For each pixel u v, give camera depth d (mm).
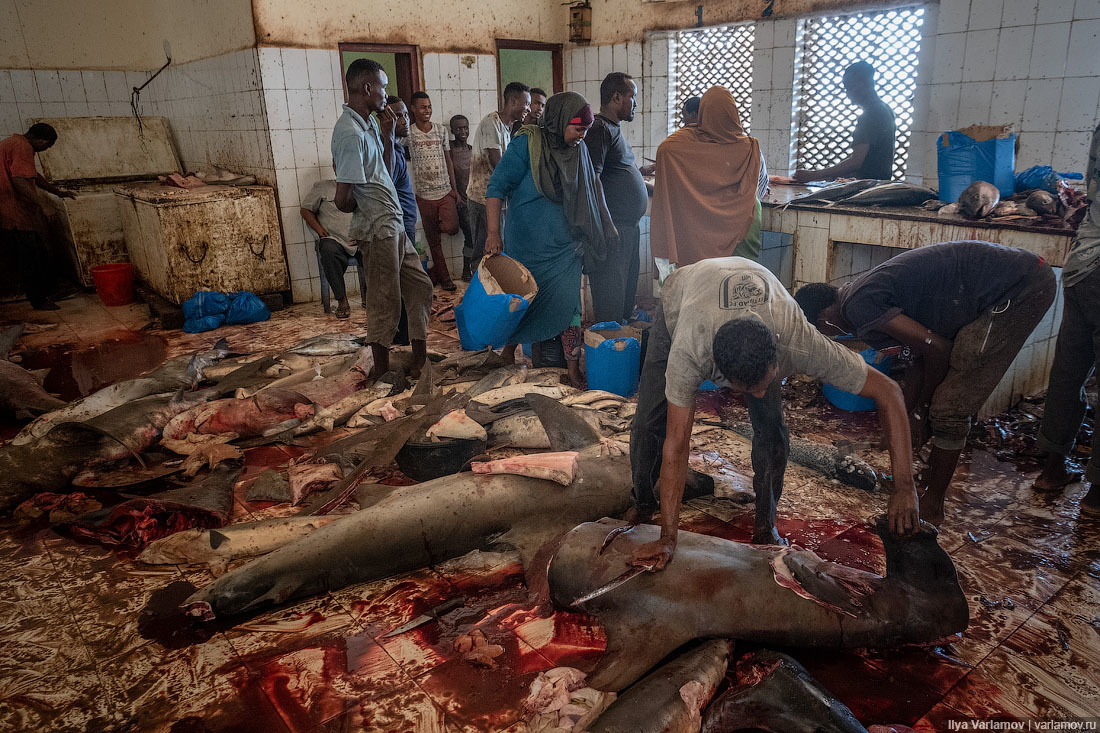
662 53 8734
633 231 5914
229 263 7535
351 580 3152
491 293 4844
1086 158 5887
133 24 9266
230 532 3404
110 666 2793
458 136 8344
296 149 7629
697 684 2365
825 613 2607
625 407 4555
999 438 4398
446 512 3256
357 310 7715
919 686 2598
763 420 3068
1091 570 3176
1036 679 2613
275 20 7180
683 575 2715
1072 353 3545
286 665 2777
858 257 5887
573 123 4957
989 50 6219
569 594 2850
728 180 5340
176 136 9531
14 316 7652
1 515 3943
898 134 7117
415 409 4508
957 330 3330
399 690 2643
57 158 8820
